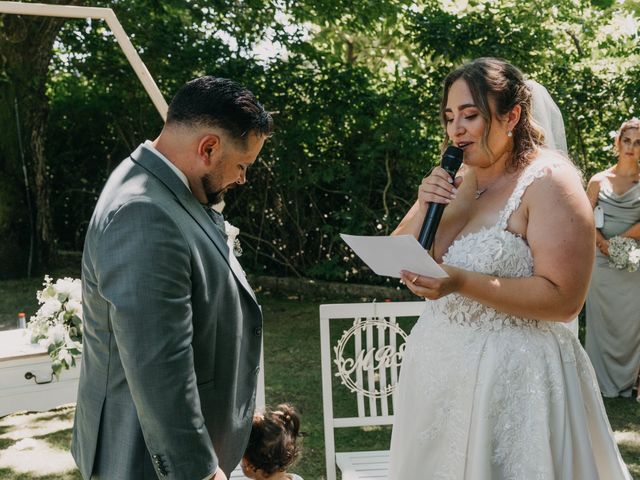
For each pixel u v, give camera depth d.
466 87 2.15
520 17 7.44
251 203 8.63
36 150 9.32
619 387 5.13
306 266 8.62
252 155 1.82
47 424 4.52
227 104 1.75
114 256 1.61
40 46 8.88
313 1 8.02
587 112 7.16
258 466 2.56
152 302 1.59
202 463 1.65
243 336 1.98
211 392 1.82
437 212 2.15
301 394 5.07
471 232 2.24
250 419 2.01
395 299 7.93
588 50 8.33
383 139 7.64
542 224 2.06
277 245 8.66
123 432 1.73
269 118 1.83
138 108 9.55
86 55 9.39
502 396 2.11
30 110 9.12
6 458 3.97
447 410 2.22
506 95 2.14
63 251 10.20
